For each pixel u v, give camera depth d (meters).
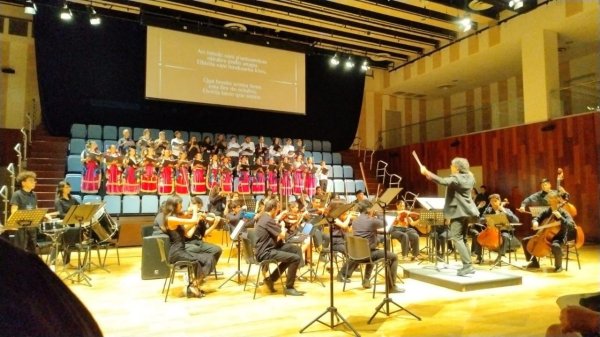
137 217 8.16
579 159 8.59
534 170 9.47
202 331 3.47
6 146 9.74
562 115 9.08
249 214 6.65
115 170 8.36
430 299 4.43
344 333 3.41
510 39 10.04
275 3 9.35
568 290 4.77
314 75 12.16
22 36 10.59
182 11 10.22
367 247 4.35
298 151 10.95
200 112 10.98
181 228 4.62
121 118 10.25
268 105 10.79
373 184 12.01
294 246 4.91
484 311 3.98
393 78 13.67
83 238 5.67
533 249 5.87
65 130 9.91
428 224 6.22
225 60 10.35
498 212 6.57
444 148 11.75
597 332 1.49
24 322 0.45
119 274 5.76
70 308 0.54
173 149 9.41
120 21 9.94
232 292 4.83
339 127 12.86
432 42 11.84
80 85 9.62
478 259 6.64
